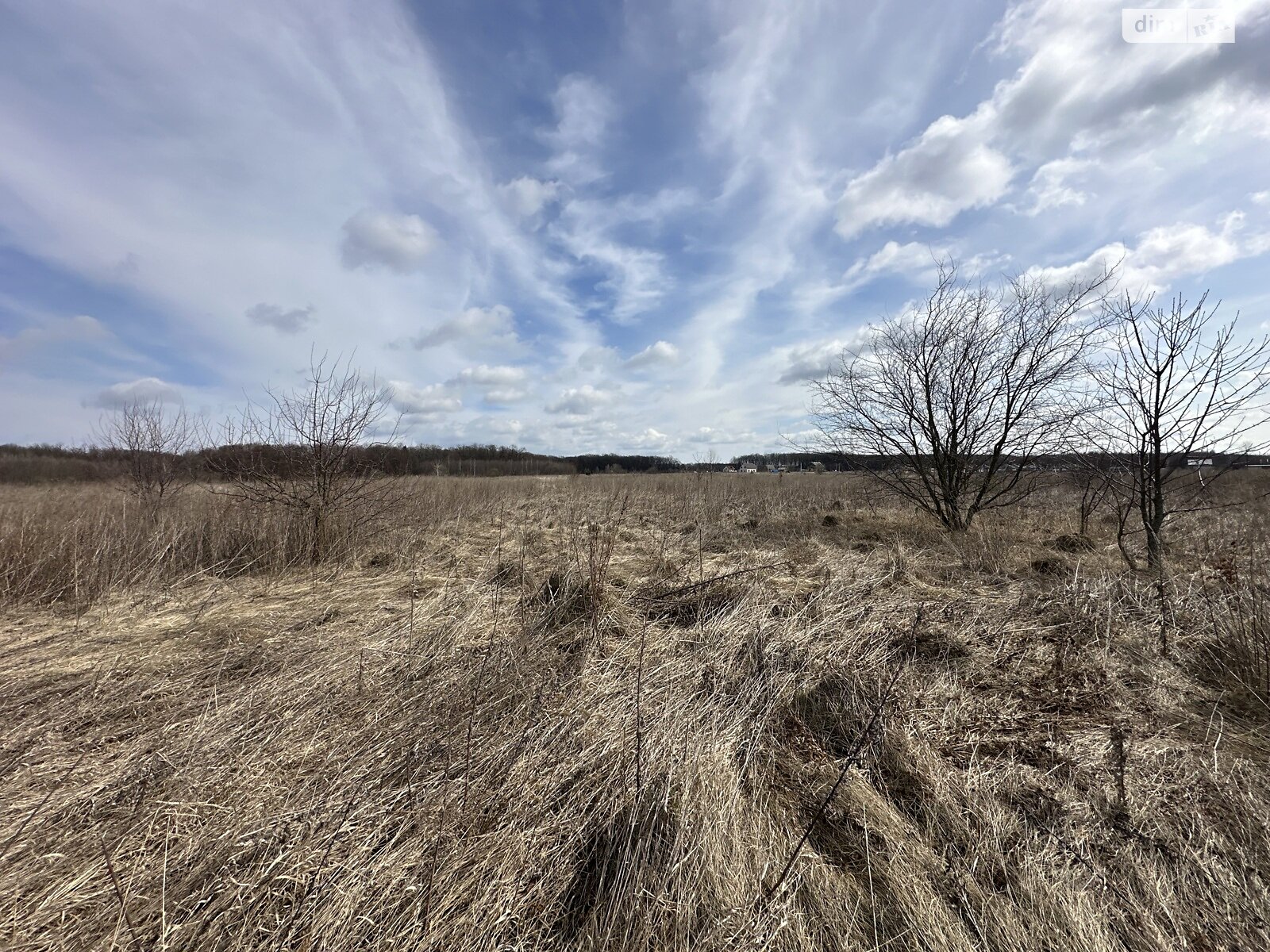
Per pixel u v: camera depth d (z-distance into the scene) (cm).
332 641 404
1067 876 195
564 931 177
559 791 236
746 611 452
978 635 409
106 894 180
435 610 470
